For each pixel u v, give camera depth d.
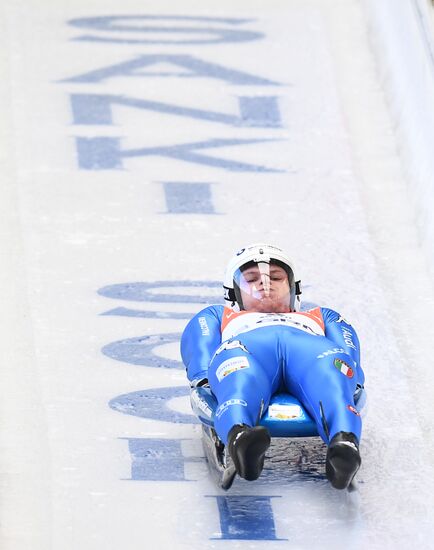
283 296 19.78
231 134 28.56
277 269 19.89
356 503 17.98
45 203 25.70
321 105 29.89
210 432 18.66
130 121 28.83
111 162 27.27
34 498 18.09
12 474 18.55
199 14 33.81
